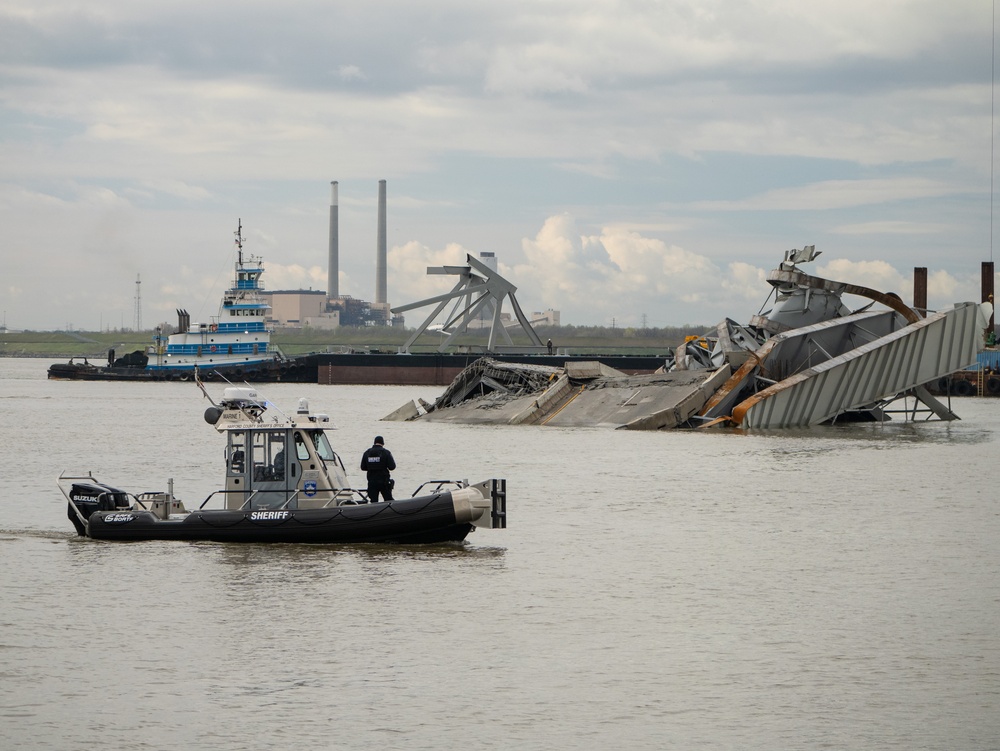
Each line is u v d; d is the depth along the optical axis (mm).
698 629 40438
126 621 40875
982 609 43656
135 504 58312
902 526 64438
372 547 54906
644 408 150125
